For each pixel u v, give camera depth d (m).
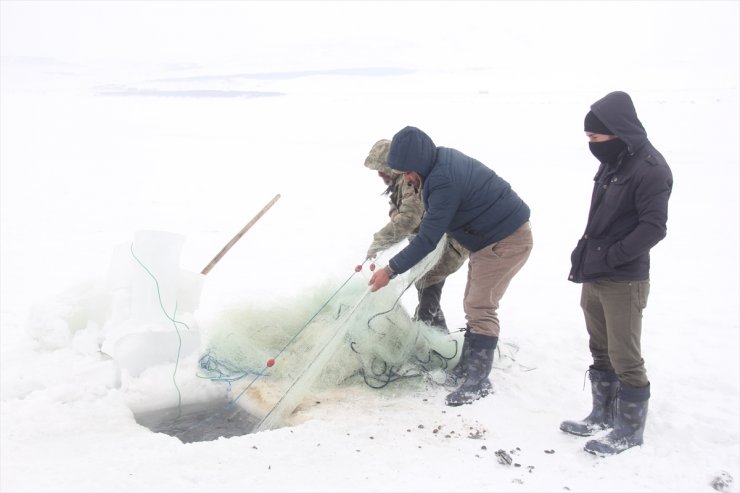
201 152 19.81
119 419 3.85
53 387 4.09
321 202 12.48
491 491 3.14
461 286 7.11
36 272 7.73
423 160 3.94
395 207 4.81
